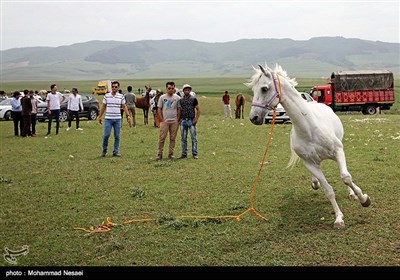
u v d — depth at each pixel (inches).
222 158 578.6
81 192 422.9
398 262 245.0
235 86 6146.7
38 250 283.7
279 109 1048.8
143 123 1156.5
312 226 306.2
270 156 580.7
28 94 883.4
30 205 383.6
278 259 255.0
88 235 307.1
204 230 307.7
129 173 501.7
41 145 757.3
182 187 428.1
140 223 328.2
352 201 358.6
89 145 741.3
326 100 1681.8
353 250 261.7
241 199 381.1
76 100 973.8
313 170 314.0
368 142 667.4
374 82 1665.8
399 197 362.9
